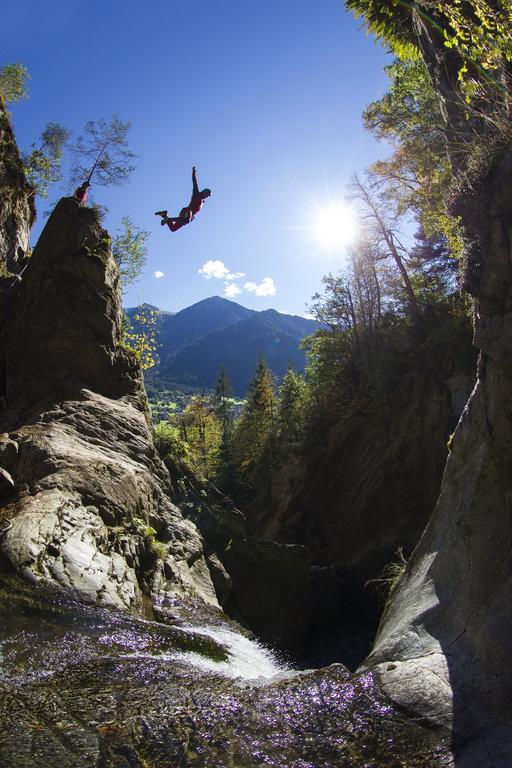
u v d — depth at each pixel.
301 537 37.31
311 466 38.22
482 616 5.25
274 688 4.85
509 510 5.79
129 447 11.51
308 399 41.88
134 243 24.38
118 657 5.52
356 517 34.88
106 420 11.59
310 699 4.61
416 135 23.02
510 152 5.99
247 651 7.61
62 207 13.88
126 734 3.94
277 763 3.74
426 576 7.03
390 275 39.00
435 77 9.71
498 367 6.33
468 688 4.51
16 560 6.72
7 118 19.31
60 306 12.86
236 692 4.79
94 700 4.43
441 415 32.19
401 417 34.19
